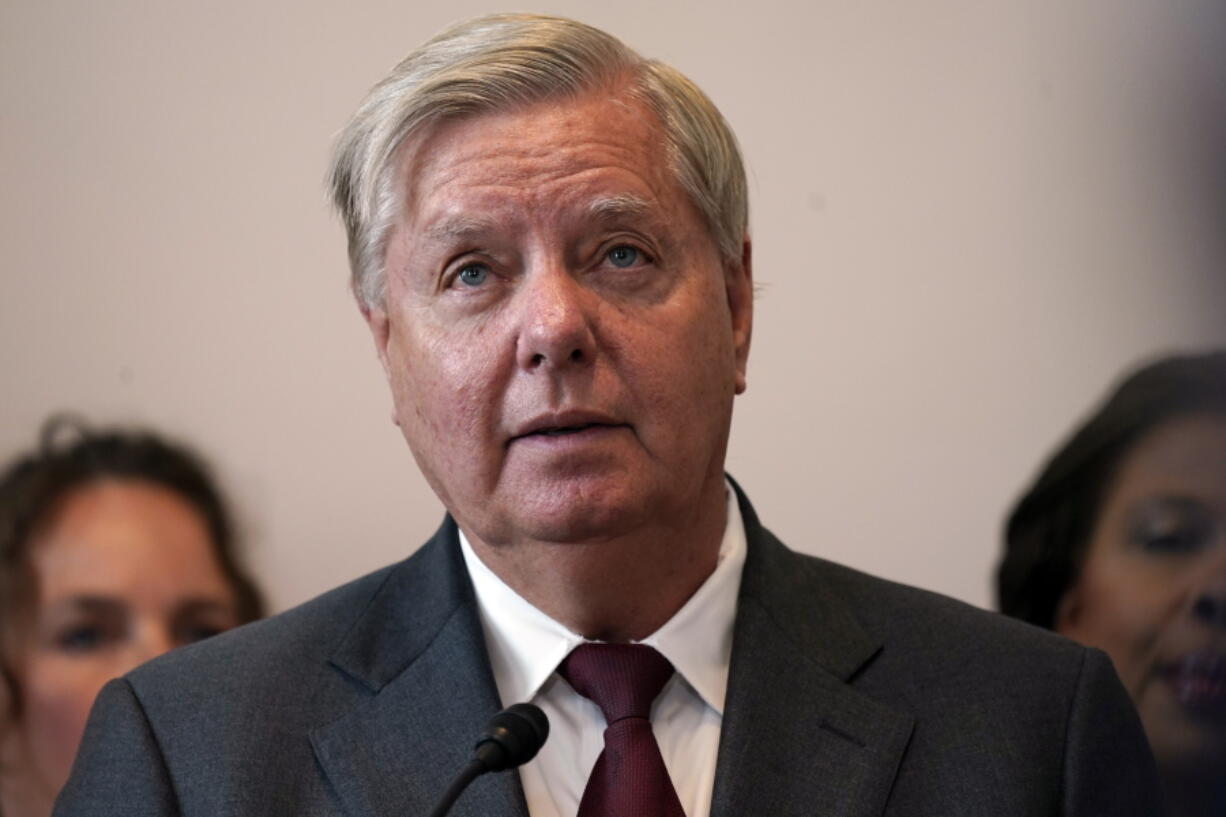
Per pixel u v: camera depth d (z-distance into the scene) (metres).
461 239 4.45
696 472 4.52
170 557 6.88
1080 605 6.60
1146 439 6.63
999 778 4.39
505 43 4.55
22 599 6.82
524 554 4.53
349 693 4.65
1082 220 6.90
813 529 6.92
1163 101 6.91
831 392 6.97
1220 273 6.77
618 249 4.49
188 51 7.24
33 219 7.14
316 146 7.18
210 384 7.05
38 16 7.25
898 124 7.07
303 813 4.36
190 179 7.18
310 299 7.09
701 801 4.48
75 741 6.74
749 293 5.06
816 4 7.15
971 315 6.93
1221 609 6.42
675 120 4.67
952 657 4.76
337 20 7.25
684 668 4.63
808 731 4.50
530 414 4.33
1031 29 7.02
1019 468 6.79
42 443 6.96
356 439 7.02
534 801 4.46
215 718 4.57
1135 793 4.59
